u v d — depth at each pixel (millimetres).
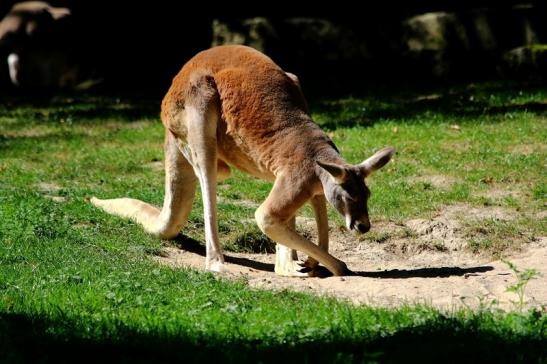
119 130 23984
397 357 7938
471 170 17625
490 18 29969
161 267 11906
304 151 11914
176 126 13039
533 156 18266
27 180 18266
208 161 12633
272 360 7883
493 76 29078
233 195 16719
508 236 13938
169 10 33938
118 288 10516
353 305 9836
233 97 12391
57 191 17031
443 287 11109
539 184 16469
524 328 8648
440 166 18062
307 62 31125
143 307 9906
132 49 33469
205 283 11000
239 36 31469
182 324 9062
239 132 12391
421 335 8461
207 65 12750
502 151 18969
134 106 28094
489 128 21078
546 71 28531
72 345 8359
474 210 15281
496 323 8867
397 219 14984
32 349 8273
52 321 9148
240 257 13844
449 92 26547
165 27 33844
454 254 13742
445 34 30203
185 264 12750
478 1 33719
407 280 11609
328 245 12992
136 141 22516
